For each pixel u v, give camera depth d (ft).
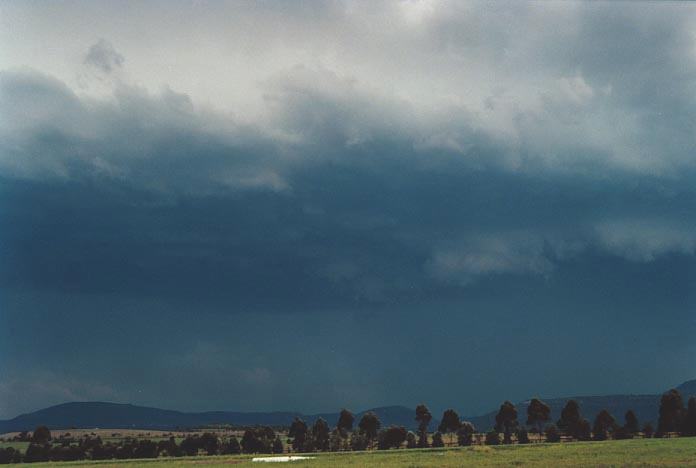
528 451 337.52
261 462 327.47
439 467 250.57
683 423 603.67
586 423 650.84
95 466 332.19
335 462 304.71
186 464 323.16
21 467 350.84
